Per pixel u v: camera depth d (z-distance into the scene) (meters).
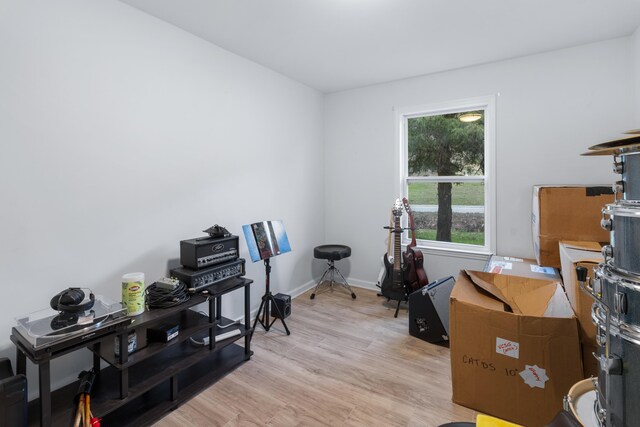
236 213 2.85
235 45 2.63
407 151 3.67
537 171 2.88
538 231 2.37
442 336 2.53
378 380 2.09
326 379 2.11
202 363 2.22
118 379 1.76
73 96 1.77
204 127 2.54
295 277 3.66
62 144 1.74
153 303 1.83
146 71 2.13
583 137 2.68
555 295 1.88
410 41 2.57
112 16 1.94
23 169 1.60
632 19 2.24
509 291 2.09
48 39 1.67
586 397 1.15
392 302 3.45
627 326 0.88
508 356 1.69
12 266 1.58
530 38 2.52
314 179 3.94
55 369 1.74
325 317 3.07
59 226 1.74
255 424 1.71
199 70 2.49
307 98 3.76
